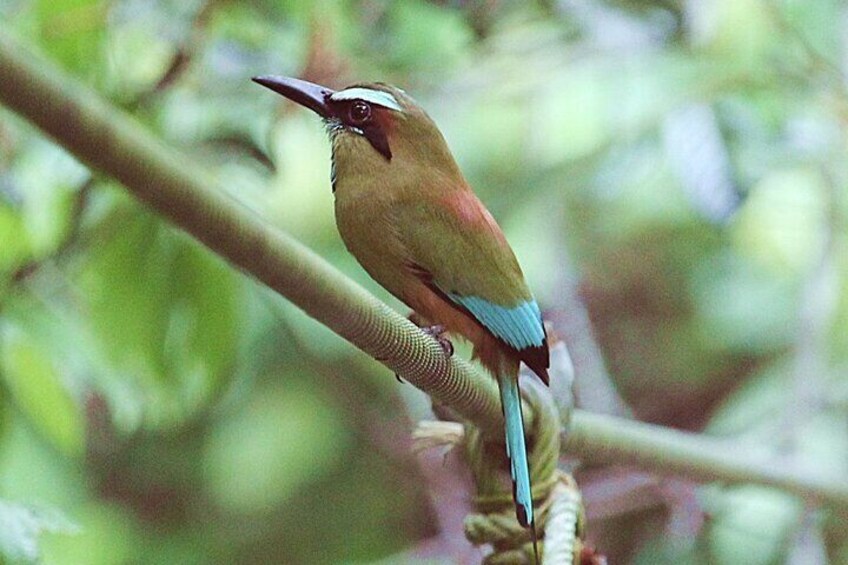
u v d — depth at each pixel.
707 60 12.12
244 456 15.27
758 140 11.51
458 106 12.99
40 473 13.10
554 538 6.61
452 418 7.14
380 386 13.81
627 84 12.33
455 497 12.78
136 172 4.62
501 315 7.48
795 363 12.69
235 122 10.55
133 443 16.08
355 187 7.75
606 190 12.87
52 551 14.00
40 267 9.88
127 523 15.65
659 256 15.66
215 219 4.88
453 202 7.77
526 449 6.79
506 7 12.33
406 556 13.06
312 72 10.59
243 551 16.03
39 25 10.07
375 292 13.27
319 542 15.95
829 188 12.39
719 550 12.91
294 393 15.01
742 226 14.84
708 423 15.51
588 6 12.21
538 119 13.06
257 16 10.99
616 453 7.72
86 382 11.00
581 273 15.18
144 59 11.19
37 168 9.84
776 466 8.95
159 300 9.84
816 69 12.13
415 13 11.59
